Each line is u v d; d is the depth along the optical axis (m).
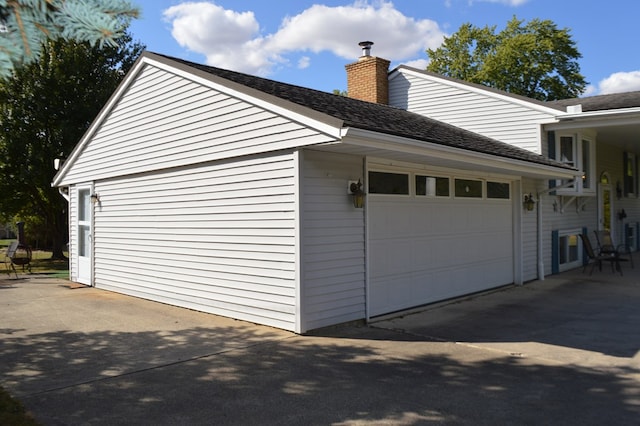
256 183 7.25
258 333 6.78
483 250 10.38
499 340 6.49
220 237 7.96
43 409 4.20
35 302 9.39
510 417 4.03
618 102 12.16
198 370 5.26
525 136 12.28
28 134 18.45
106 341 6.45
